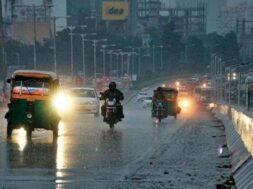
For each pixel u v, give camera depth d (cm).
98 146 4447
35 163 3425
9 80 5109
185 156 3847
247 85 7900
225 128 6600
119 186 2686
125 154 3934
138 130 6266
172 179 2888
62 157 3725
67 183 2755
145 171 3152
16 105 5006
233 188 2648
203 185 2719
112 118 6594
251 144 3042
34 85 5047
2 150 4088
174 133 5888
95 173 3064
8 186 2664
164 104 8250
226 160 3634
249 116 3456
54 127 5100
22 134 5412
